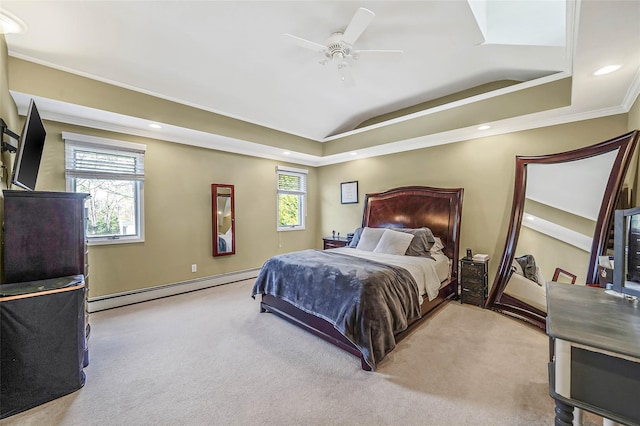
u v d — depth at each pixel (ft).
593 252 8.32
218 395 5.87
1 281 6.40
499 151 11.71
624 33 5.38
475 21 7.52
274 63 9.79
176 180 13.19
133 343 8.18
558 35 7.95
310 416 5.26
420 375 6.52
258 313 10.59
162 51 8.80
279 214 17.87
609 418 3.06
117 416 5.29
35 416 5.30
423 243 11.78
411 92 12.23
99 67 9.10
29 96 8.29
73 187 10.59
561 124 10.17
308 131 16.20
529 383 6.16
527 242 10.19
